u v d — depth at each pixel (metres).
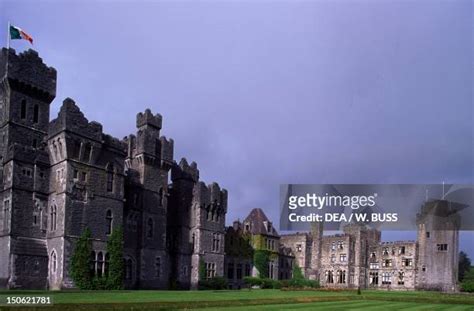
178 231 75.25
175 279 73.25
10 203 51.56
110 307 28.39
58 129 54.31
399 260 107.56
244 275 89.56
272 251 97.44
